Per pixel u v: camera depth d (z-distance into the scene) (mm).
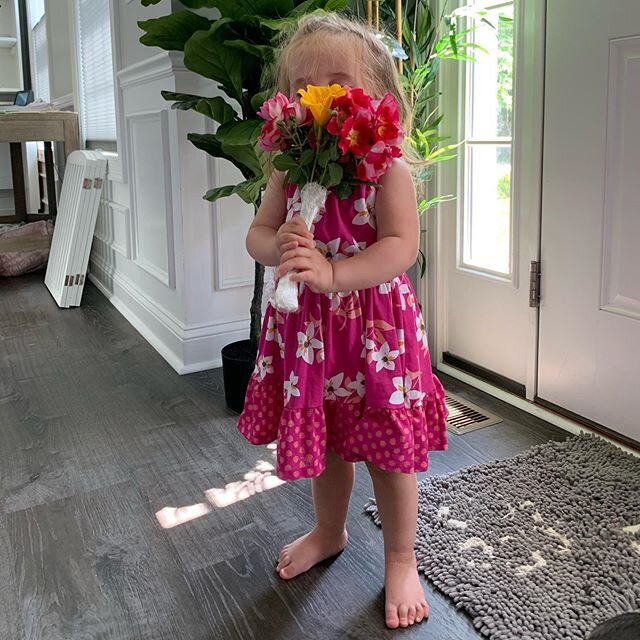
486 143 2119
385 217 1171
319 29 1208
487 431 1956
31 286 3834
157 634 1241
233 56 1815
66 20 4188
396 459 1201
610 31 1680
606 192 1757
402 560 1312
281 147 1157
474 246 2248
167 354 2627
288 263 1104
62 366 2584
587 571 1337
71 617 1285
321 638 1223
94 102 3770
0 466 1842
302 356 1194
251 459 1860
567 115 1827
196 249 2439
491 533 1460
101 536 1529
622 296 1766
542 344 2018
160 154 2545
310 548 1404
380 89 1223
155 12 2451
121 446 1946
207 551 1470
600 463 1708
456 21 2139
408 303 1239
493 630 1204
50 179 4324
